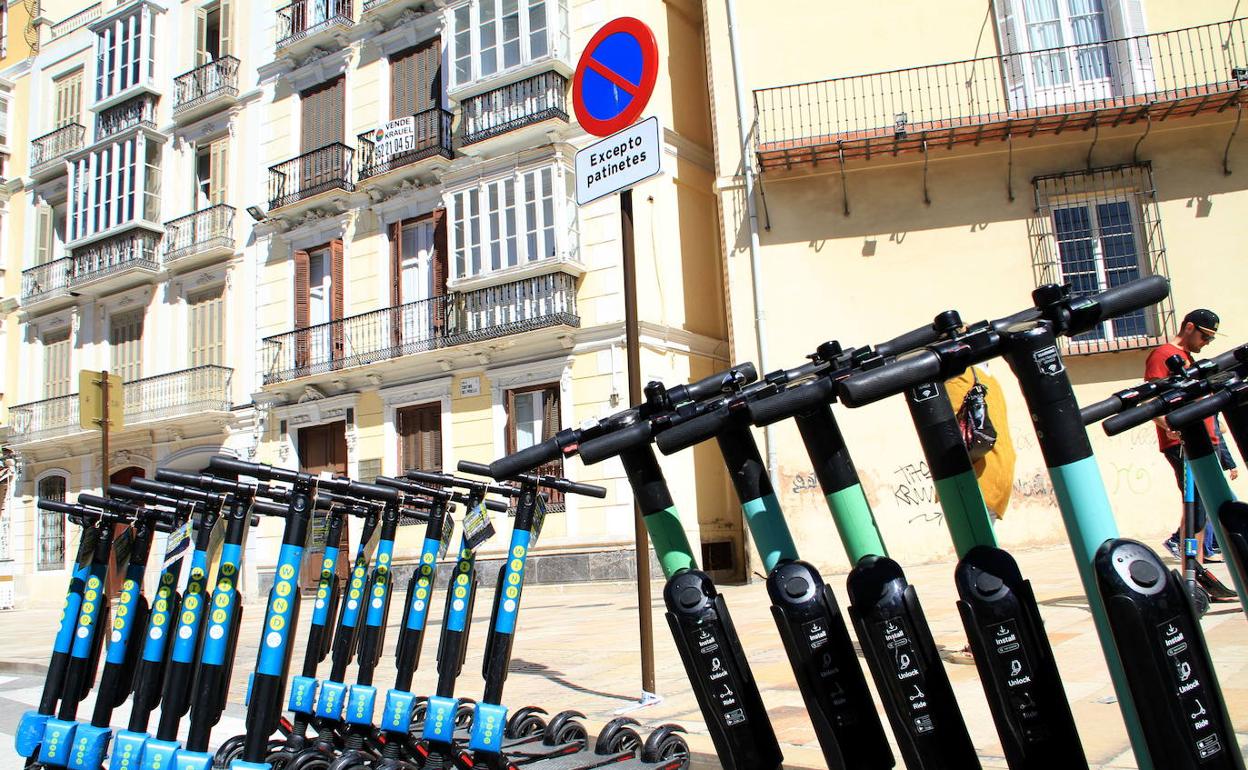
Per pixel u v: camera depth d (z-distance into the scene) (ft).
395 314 56.80
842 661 6.73
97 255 72.23
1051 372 6.20
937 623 21.95
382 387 57.16
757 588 41.24
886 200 44.93
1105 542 5.88
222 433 65.36
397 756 12.00
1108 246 43.06
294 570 11.40
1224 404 6.69
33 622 57.82
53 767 12.27
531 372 51.70
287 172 63.26
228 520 11.69
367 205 59.62
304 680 13.15
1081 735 11.31
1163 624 5.49
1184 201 42.37
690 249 54.49
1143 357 41.65
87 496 13.07
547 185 51.19
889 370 6.31
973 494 6.51
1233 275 41.57
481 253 52.90
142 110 71.67
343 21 60.75
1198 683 5.49
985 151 43.88
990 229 43.88
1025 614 5.99
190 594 11.60
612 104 17.24
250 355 64.28
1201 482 7.13
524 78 52.06
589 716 15.74
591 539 48.21
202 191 69.97
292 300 62.64
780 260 45.27
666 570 7.78
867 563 6.68
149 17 73.41
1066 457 6.13
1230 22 41.14
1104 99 41.96
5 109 84.53
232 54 68.69
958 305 43.62
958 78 44.50
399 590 51.01
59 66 81.20
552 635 28.99
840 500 6.99
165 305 69.67
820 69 46.03
